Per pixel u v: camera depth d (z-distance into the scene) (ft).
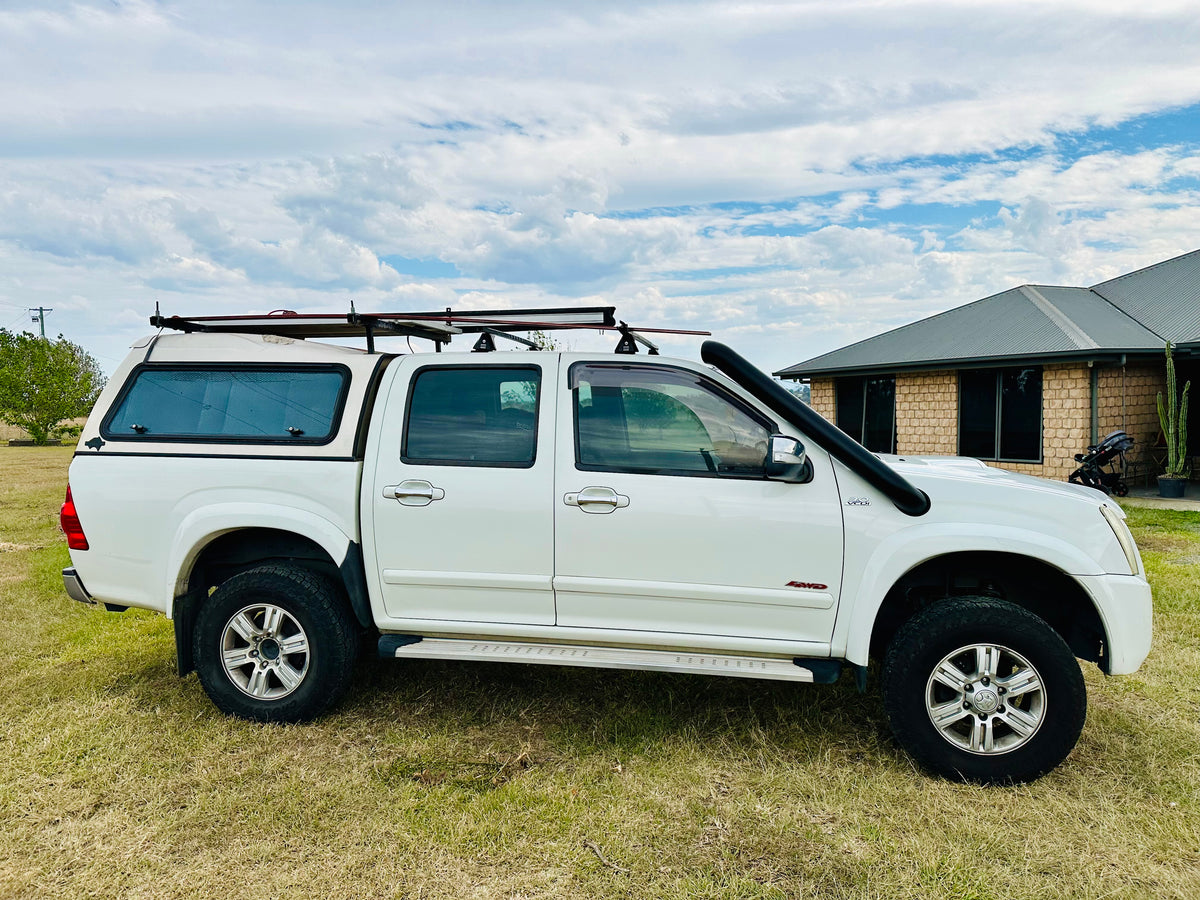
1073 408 41.04
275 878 8.61
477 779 10.74
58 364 120.37
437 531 11.85
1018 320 46.68
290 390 12.71
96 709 13.12
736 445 11.40
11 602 20.39
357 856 9.00
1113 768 10.92
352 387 12.51
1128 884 8.41
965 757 10.53
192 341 13.21
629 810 9.93
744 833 9.43
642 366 11.84
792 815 9.78
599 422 11.78
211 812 9.89
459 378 12.30
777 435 10.67
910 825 9.52
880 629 12.32
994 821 9.62
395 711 12.91
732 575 11.16
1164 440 43.16
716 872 8.70
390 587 12.17
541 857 8.97
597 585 11.44
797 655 11.23
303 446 12.36
